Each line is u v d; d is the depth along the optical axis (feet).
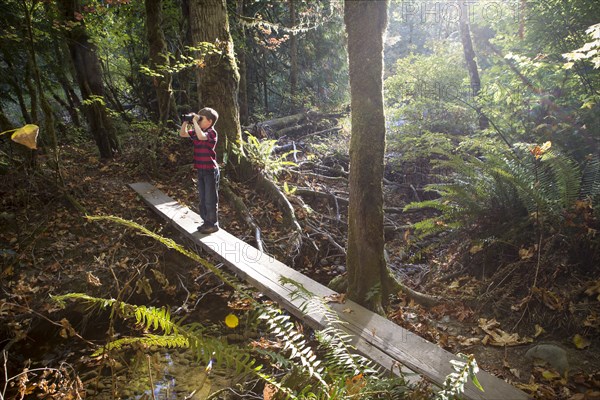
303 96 46.44
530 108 19.77
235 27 38.14
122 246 19.79
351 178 12.96
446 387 6.94
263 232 21.85
